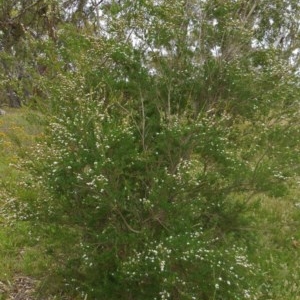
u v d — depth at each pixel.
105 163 3.79
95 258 4.14
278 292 4.96
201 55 4.98
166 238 3.82
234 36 5.07
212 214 4.58
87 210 4.18
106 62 4.84
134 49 4.78
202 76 4.88
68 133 3.96
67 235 4.36
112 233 4.06
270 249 5.61
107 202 3.89
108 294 4.20
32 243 4.87
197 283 3.91
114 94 4.63
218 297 3.99
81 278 4.50
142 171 4.32
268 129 4.73
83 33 5.39
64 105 4.59
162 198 4.03
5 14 10.98
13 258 5.50
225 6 5.08
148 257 3.82
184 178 4.12
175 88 4.82
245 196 5.40
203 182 4.29
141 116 4.64
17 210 4.39
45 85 5.04
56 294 4.73
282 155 4.52
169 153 4.39
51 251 4.60
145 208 4.07
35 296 4.68
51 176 4.02
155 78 4.84
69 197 4.17
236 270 3.96
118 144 4.01
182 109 4.82
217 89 4.89
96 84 4.68
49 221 4.32
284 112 5.01
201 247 3.84
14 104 13.54
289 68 5.11
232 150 4.59
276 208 6.52
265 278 4.92
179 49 4.88
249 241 4.92
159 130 4.60
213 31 5.09
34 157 4.61
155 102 4.69
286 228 6.15
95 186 3.72
